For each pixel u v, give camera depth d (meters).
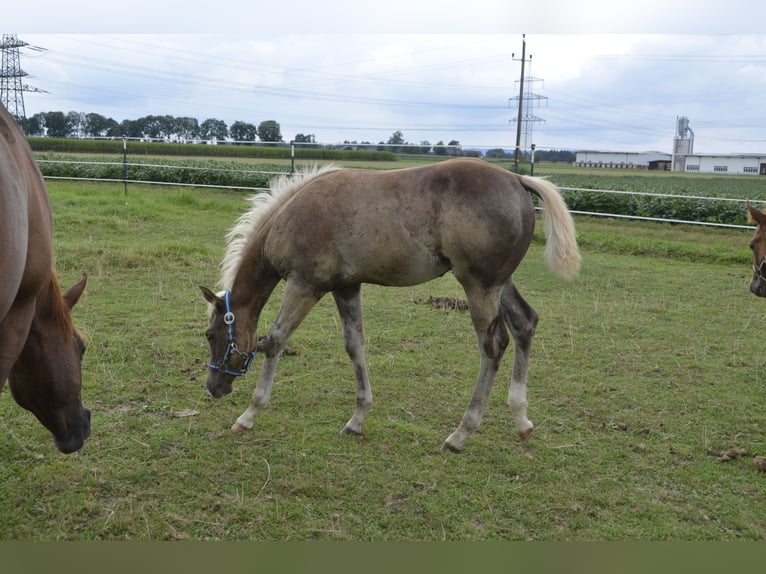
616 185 19.91
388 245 4.02
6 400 4.55
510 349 6.17
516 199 4.01
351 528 3.30
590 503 3.60
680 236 13.48
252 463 3.92
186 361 5.52
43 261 2.80
